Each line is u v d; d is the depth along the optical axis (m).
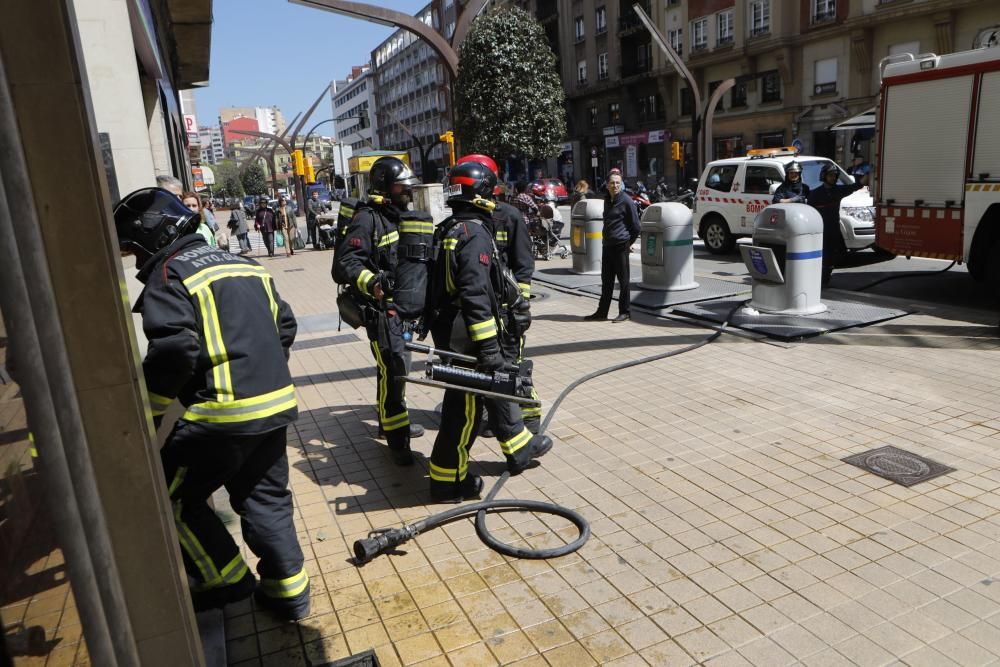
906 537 3.32
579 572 3.18
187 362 2.39
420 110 87.19
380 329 4.20
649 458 4.36
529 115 36.16
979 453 4.17
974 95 7.77
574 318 8.69
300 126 30.45
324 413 5.59
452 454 3.82
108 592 1.46
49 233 1.33
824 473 4.02
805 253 7.56
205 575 2.71
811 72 29.58
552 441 4.71
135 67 4.74
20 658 1.13
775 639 2.66
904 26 25.55
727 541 3.37
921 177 8.48
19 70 1.28
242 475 2.81
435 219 15.62
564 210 28.34
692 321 7.98
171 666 1.60
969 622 2.71
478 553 3.38
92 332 1.39
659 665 2.56
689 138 37.09
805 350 6.55
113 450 1.45
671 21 36.75
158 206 2.58
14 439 1.17
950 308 7.94
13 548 1.12
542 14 48.31
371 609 2.98
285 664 2.66
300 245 22.52
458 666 2.61
